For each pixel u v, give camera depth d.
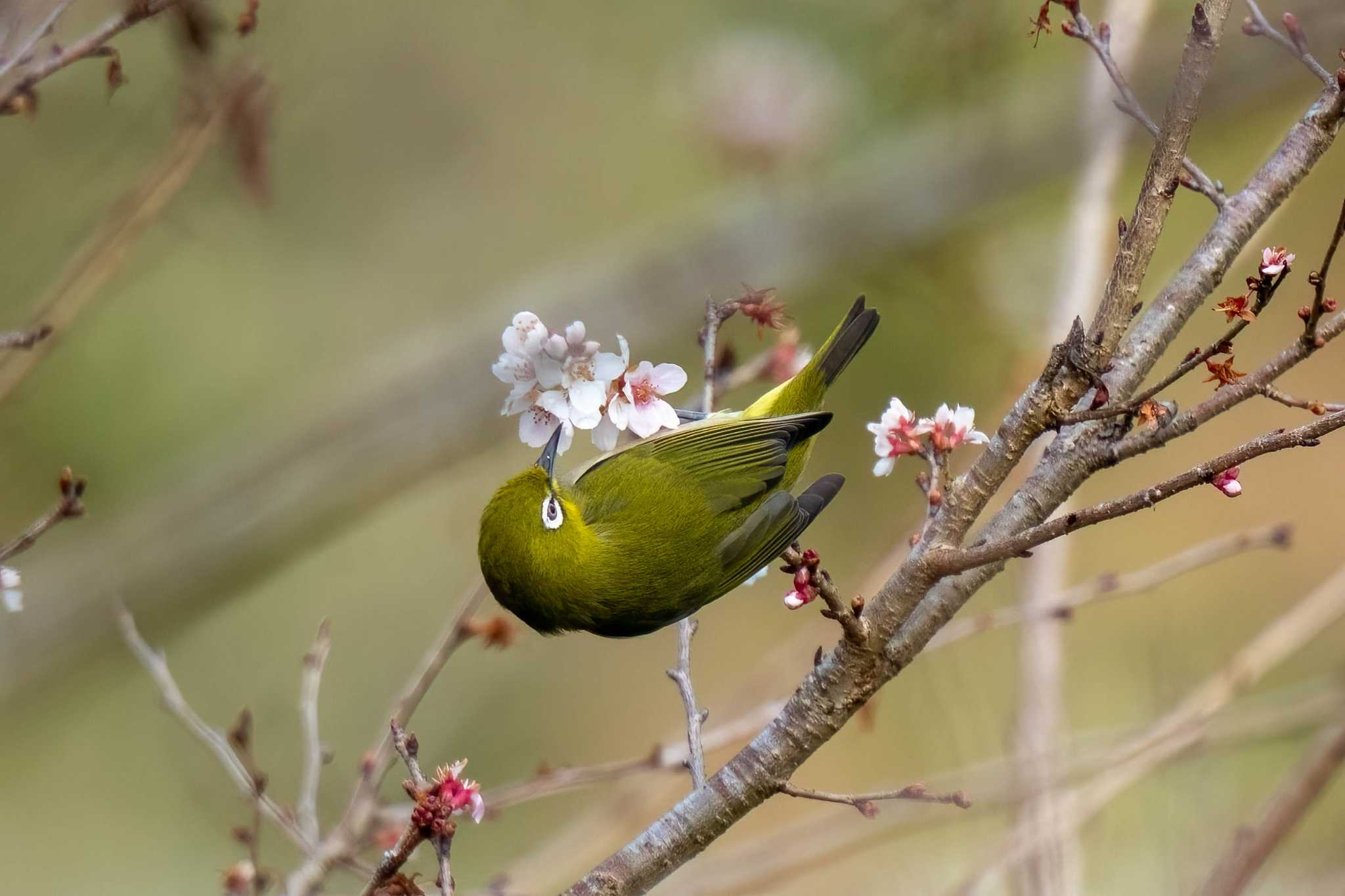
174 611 13.20
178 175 6.87
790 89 13.02
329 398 14.23
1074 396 4.70
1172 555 14.69
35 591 12.79
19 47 5.67
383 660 13.45
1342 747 7.23
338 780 11.78
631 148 15.23
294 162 13.91
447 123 14.64
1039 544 4.55
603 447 5.73
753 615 15.38
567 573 6.58
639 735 14.21
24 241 9.35
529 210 15.20
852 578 13.12
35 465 12.84
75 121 9.61
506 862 12.45
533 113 14.95
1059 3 5.01
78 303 6.59
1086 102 9.02
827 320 14.90
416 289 14.79
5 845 12.05
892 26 13.16
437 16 14.34
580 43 14.83
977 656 9.37
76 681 12.93
